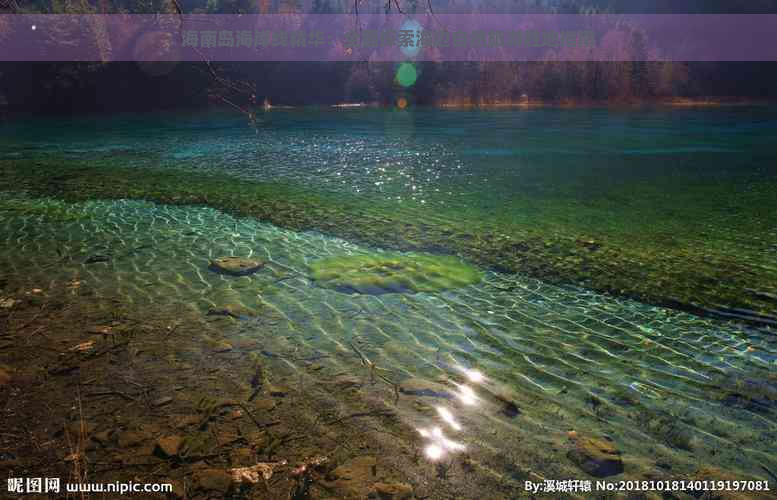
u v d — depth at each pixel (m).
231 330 5.18
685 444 3.69
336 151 19.05
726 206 10.73
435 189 12.35
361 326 5.33
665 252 7.75
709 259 7.43
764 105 46.59
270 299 5.93
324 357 4.71
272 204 10.53
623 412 4.04
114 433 3.64
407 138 23.30
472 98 49.72
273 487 3.21
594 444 3.64
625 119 32.47
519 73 51.56
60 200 10.85
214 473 3.29
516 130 26.38
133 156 17.66
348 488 3.21
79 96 41.81
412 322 5.45
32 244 7.86
